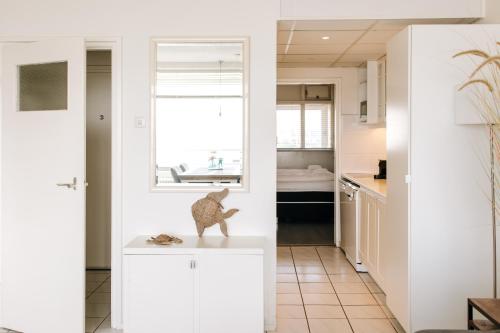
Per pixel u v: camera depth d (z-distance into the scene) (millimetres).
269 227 3436
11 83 3436
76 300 3262
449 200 3102
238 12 3400
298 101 8508
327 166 8547
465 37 3062
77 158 3264
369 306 3871
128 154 3443
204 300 3059
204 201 3373
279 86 8602
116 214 3457
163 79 3477
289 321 3549
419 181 3102
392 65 3424
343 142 6000
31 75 3420
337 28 3988
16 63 3424
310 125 8555
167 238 3252
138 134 3438
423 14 3408
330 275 4789
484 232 3100
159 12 3418
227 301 3057
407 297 3135
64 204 3289
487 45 3053
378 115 5086
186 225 3459
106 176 5027
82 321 3254
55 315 3309
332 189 7371
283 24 3580
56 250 3305
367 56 5246
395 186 3377
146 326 3076
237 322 3059
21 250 3387
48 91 3381
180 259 3053
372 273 4367
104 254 5059
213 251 3041
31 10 3434
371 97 5145
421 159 3098
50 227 3318
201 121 3471
